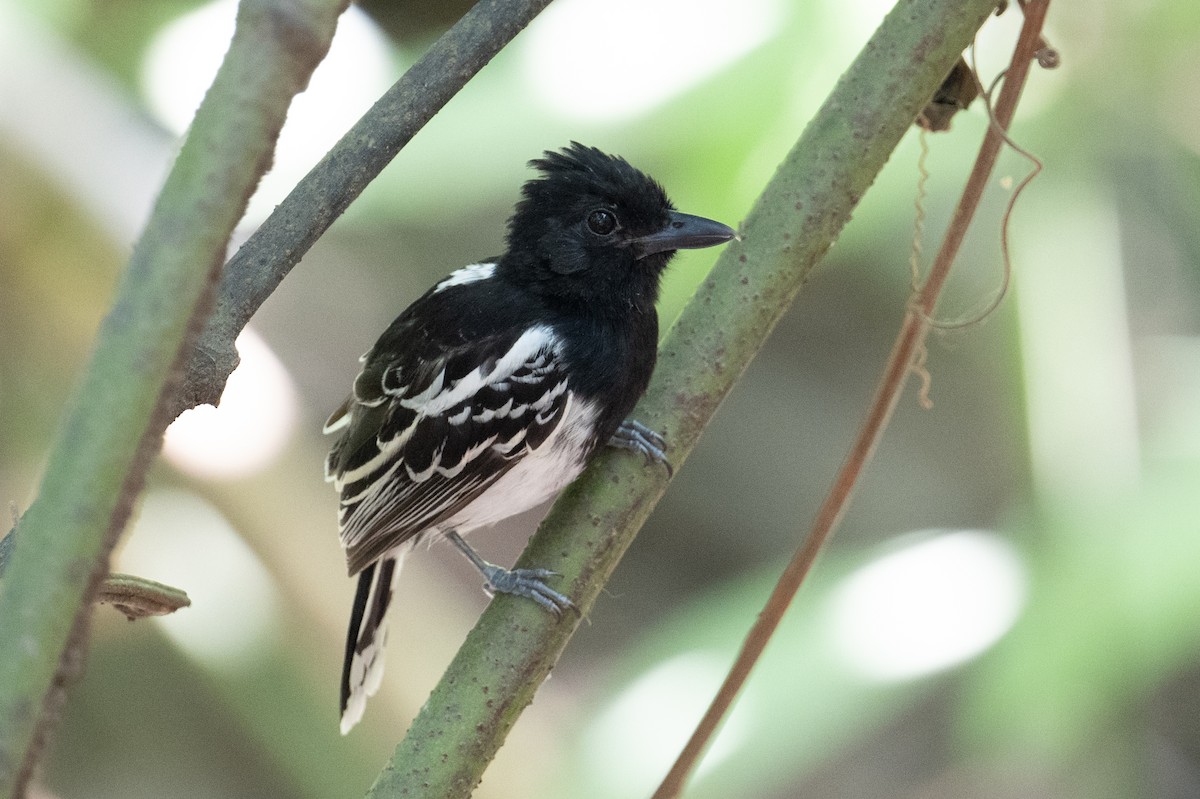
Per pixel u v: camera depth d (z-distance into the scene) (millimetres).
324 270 16812
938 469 16047
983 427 15734
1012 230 8586
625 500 5617
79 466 2346
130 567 10641
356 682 8477
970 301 11688
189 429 10000
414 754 5156
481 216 16516
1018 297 8625
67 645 2371
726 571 16969
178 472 10250
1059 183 8359
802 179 5551
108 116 10375
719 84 7641
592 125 7934
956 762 12828
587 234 7723
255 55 2389
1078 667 7531
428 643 11266
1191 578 7301
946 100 6105
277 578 10484
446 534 8523
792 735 7910
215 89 2393
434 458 7789
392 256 16828
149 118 10547
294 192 4465
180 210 2371
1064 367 8461
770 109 7629
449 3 13672
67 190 10164
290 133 9109
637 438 5664
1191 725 12336
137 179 10289
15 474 11656
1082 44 7820
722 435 17359
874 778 13812
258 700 10664
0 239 10422
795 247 5613
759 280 5621
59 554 2342
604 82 7910
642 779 8438
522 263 7898
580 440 7828
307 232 4438
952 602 8055
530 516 16953
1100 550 7660
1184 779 12234
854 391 17203
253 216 9102
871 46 5484
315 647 10672
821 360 17359
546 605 5414
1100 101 7930
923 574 8242
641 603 16844
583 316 7758
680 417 5691
